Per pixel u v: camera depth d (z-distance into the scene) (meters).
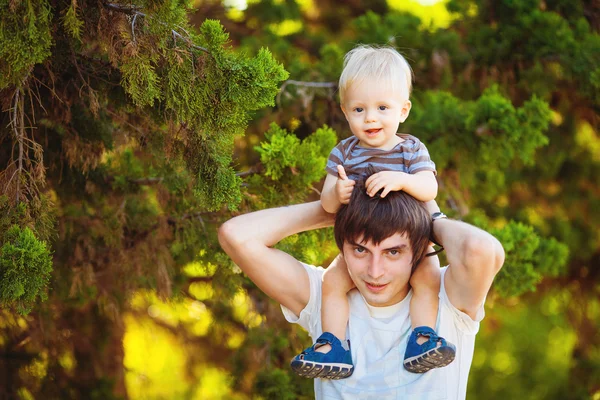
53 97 4.72
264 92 3.68
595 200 10.53
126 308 7.60
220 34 3.70
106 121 5.06
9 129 4.65
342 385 3.49
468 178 7.78
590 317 11.16
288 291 3.64
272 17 10.64
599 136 9.63
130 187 6.02
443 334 3.42
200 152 3.91
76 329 7.52
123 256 6.02
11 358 6.95
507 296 6.66
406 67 3.55
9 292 3.47
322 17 11.76
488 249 3.21
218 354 9.43
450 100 7.40
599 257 10.65
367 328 3.54
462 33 9.02
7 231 3.67
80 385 7.50
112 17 3.66
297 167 5.05
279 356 7.72
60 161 5.43
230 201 3.91
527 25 8.22
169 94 3.70
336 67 7.87
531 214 10.41
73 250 6.12
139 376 9.55
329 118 7.89
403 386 3.42
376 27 8.39
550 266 7.04
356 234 3.34
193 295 8.49
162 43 3.59
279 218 3.67
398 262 3.38
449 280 3.39
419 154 3.46
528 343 15.83
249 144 8.32
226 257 5.55
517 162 9.55
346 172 3.52
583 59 8.06
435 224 3.48
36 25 3.39
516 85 8.46
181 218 5.75
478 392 15.91
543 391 15.52
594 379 11.25
